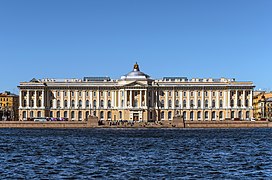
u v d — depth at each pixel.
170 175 53.91
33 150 82.50
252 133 147.00
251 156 72.69
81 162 64.50
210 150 83.31
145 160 67.12
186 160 67.31
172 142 104.25
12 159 67.69
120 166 60.62
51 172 55.62
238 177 52.81
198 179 51.62
